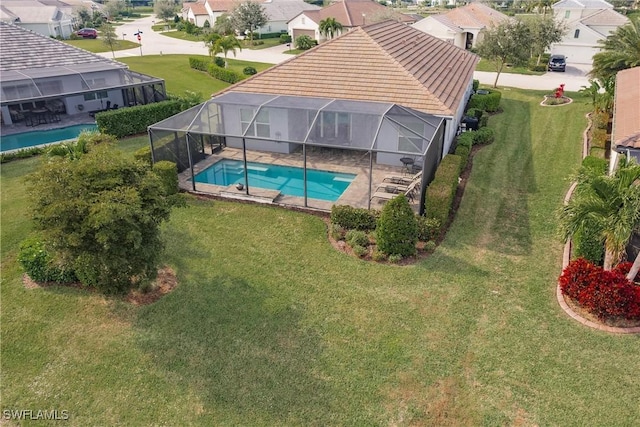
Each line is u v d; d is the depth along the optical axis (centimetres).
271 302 1405
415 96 2383
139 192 1245
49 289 1480
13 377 1157
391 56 2652
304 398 1080
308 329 1294
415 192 2056
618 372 1132
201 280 1516
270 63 6116
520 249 1681
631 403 1051
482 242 1730
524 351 1205
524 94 4278
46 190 1162
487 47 4334
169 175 2083
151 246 1268
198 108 2369
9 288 1488
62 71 3384
